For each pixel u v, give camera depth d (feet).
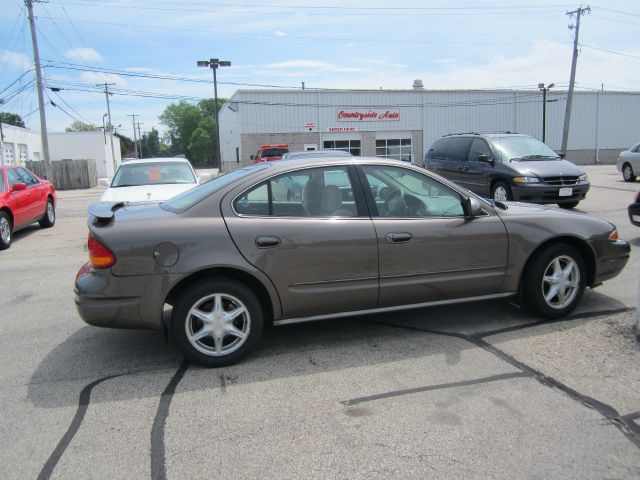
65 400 11.78
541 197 35.45
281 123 134.00
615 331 14.57
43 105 95.04
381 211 14.26
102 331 16.29
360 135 138.82
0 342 15.57
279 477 8.82
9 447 9.93
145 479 8.87
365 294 13.99
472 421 10.34
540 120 149.07
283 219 13.48
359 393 11.68
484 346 13.99
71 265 26.55
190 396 11.80
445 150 45.21
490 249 14.88
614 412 10.53
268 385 12.22
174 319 12.98
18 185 34.47
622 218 34.99
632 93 153.69
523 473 8.74
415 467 8.96
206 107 415.44
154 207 14.74
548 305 15.55
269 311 13.92
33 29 91.66
